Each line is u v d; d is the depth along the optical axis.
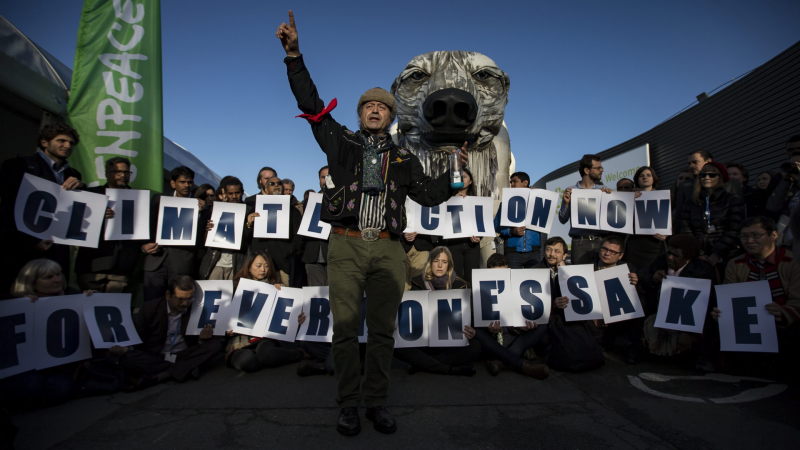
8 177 3.57
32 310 2.99
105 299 3.40
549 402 2.77
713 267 3.91
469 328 3.56
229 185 4.93
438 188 2.39
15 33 4.78
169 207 4.43
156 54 5.58
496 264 4.05
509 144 5.49
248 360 3.55
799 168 4.03
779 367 3.25
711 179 4.14
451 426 2.38
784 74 8.42
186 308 3.84
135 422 2.48
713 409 2.62
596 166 4.98
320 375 3.50
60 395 2.81
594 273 3.98
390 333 2.39
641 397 2.86
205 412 2.63
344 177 2.31
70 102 5.28
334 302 2.32
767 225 3.38
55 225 3.64
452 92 3.82
